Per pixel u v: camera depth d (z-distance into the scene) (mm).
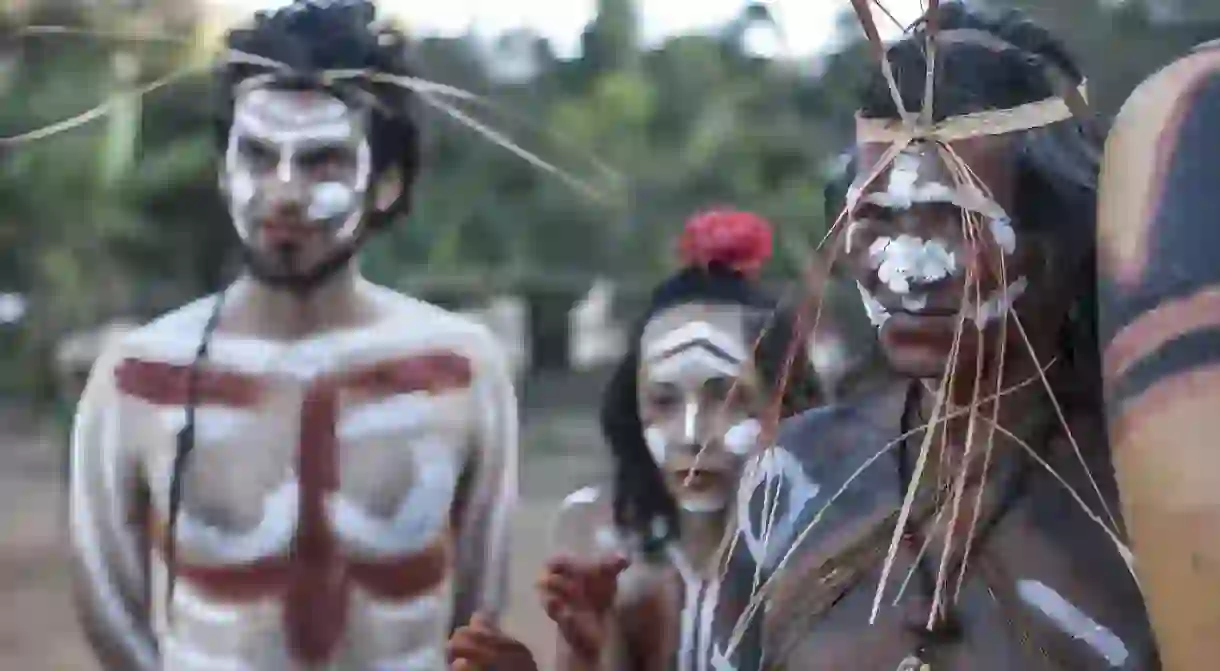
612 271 5438
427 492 2295
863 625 1562
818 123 4355
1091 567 1514
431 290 5402
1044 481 1554
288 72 2256
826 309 1726
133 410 2318
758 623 1657
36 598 5438
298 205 2240
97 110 2705
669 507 2301
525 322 5844
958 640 1521
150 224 5141
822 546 1617
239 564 2250
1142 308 1335
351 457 2273
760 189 4566
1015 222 1510
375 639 2260
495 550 2379
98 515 2332
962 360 1525
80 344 5914
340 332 2312
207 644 2252
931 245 1501
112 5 3453
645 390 2307
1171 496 1289
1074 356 1562
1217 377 1289
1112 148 1422
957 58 1544
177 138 4676
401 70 2357
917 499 1581
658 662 2201
